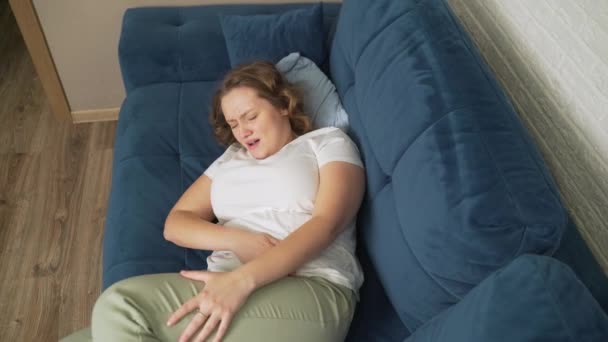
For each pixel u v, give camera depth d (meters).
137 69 1.66
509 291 0.69
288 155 1.19
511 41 1.20
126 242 1.24
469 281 0.83
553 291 0.66
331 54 1.54
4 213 1.82
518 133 0.93
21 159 2.02
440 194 0.86
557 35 1.01
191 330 0.93
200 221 1.18
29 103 2.26
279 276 1.00
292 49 1.56
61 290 1.61
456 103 0.95
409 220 0.93
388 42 1.15
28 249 1.71
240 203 1.19
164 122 1.54
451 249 0.83
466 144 0.88
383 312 1.12
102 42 2.00
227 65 1.69
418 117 0.97
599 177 0.94
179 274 1.03
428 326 0.88
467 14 1.44
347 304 1.05
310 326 0.98
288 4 1.85
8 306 1.56
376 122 1.10
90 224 1.80
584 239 1.01
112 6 1.92
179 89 1.66
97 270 1.67
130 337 0.90
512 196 0.81
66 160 2.03
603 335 0.63
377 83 1.13
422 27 1.10
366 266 1.21
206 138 1.50
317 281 1.05
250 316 0.95
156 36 1.68
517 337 0.64
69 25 1.93
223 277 0.98
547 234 0.78
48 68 2.02
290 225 1.13
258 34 1.56
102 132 2.16
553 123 1.07
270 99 1.24
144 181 1.38
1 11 2.72
